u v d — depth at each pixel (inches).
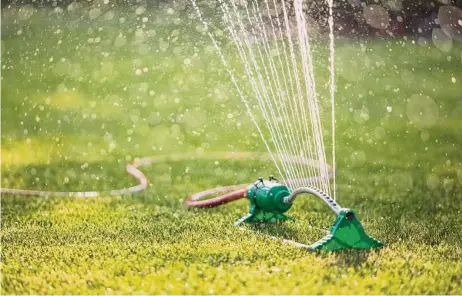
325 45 753.6
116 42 868.6
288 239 299.4
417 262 265.3
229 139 527.2
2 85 717.3
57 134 545.6
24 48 858.8
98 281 251.8
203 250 280.7
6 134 546.9
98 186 418.9
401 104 639.1
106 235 315.3
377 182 418.6
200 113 598.9
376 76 735.7
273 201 313.9
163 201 383.9
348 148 498.0
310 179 407.2
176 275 252.5
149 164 467.2
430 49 855.1
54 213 362.3
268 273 251.4
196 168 456.4
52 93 683.4
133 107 628.1
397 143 514.6
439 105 638.5
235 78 687.1
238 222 323.9
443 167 453.4
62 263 272.7
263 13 730.2
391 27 895.7
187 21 869.2
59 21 947.3
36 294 244.4
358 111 607.8
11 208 373.1
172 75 725.9
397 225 327.0
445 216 347.9
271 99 615.5
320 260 263.9
